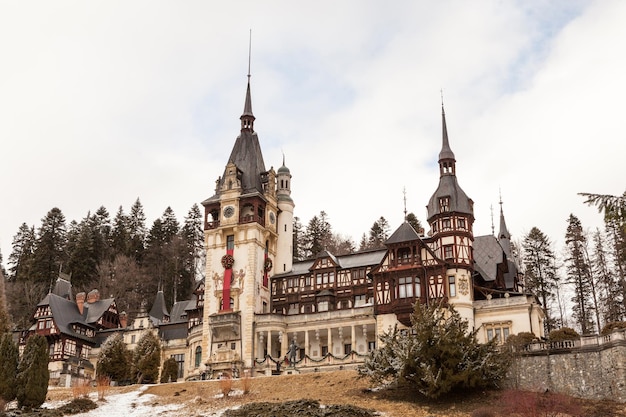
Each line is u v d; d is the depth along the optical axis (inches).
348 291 3125.0
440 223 2910.9
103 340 3816.4
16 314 4210.1
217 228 3297.2
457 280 2790.4
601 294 3499.0
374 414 1788.9
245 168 3457.2
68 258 4645.7
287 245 3462.1
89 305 4008.4
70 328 3725.4
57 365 3563.0
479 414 1710.1
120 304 4421.8
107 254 4904.0
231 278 3196.4
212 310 3186.5
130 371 3078.2
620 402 1795.0
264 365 2930.6
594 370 1879.9
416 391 1967.3
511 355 1977.1
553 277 3612.2
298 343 3125.0
